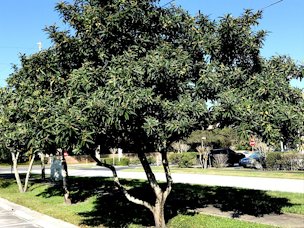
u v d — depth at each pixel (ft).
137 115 25.09
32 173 112.16
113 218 37.40
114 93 24.06
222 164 106.32
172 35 31.42
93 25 28.14
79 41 29.30
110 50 29.19
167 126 25.27
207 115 27.04
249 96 28.07
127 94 23.67
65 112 25.02
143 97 23.99
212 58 31.07
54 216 41.06
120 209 41.88
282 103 27.61
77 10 30.63
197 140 118.73
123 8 28.50
